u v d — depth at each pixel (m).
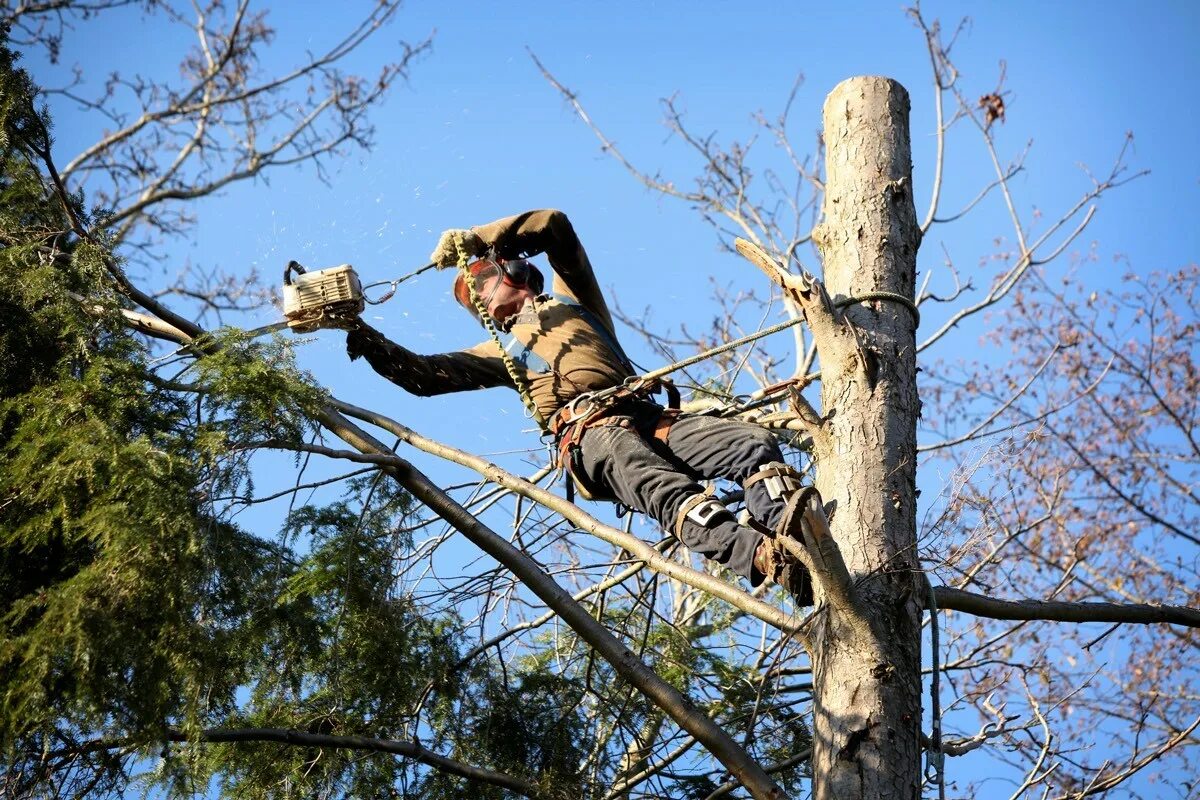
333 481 8.80
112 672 7.46
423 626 9.64
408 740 9.44
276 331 8.98
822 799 6.99
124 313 9.49
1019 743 10.72
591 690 9.88
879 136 8.65
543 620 10.35
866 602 7.25
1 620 7.69
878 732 7.01
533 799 9.20
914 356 8.12
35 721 7.59
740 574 7.47
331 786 9.25
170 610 7.52
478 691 9.75
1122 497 18.59
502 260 9.04
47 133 9.91
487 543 8.60
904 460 7.67
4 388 8.67
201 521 8.09
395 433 9.61
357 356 8.91
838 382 7.86
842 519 7.52
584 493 8.41
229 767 9.25
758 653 11.04
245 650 8.38
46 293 8.94
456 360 9.00
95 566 7.54
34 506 8.00
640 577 11.17
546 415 8.61
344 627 9.03
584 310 8.96
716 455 7.86
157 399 8.59
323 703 9.34
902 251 8.35
